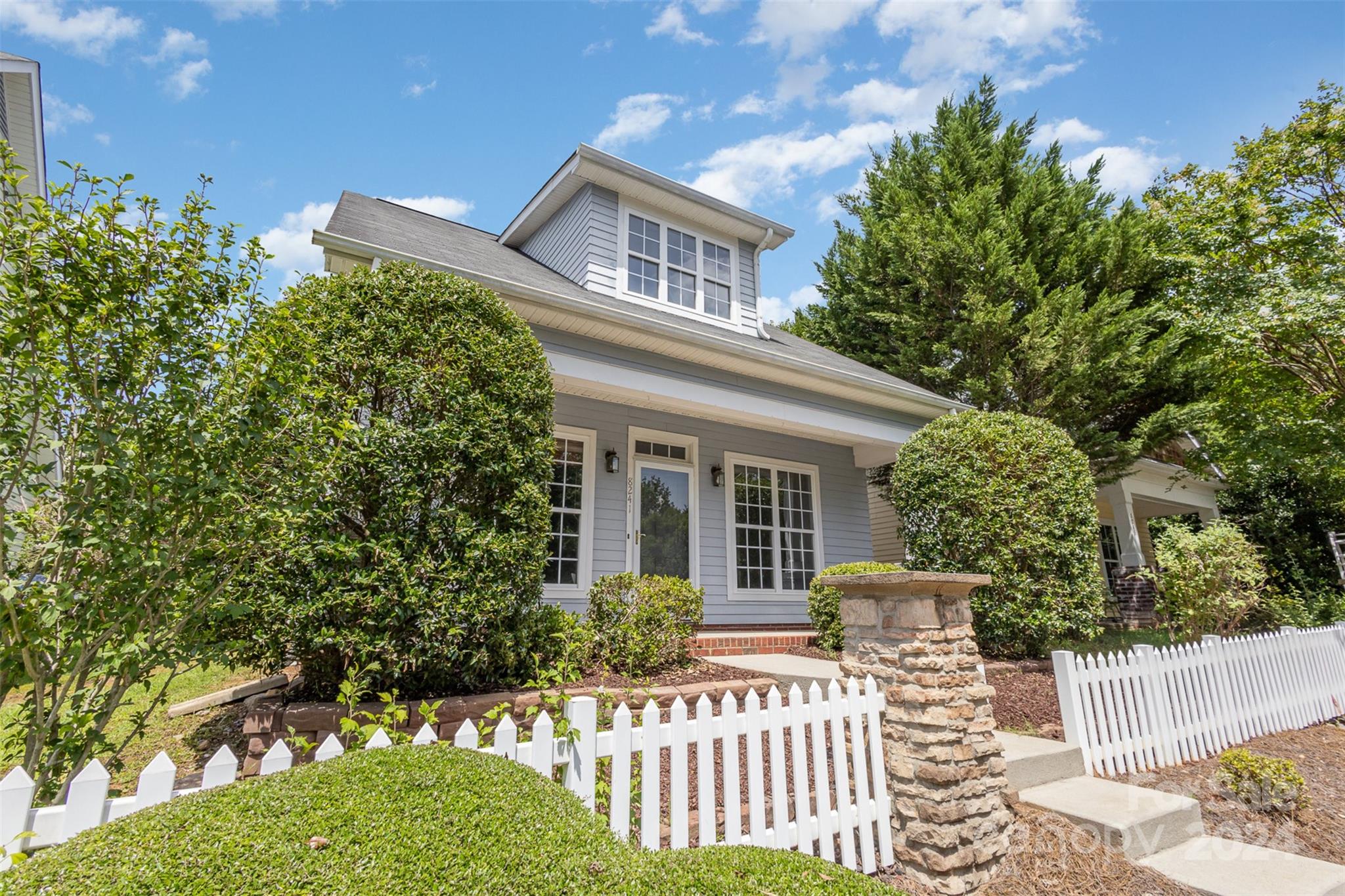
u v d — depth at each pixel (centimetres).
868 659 362
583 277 884
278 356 285
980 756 328
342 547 367
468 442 423
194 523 265
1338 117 1031
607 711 405
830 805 317
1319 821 405
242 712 518
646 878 177
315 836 152
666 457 902
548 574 772
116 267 248
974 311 1398
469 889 151
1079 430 1344
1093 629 693
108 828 149
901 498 778
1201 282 1164
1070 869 317
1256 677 604
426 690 428
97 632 244
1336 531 1284
